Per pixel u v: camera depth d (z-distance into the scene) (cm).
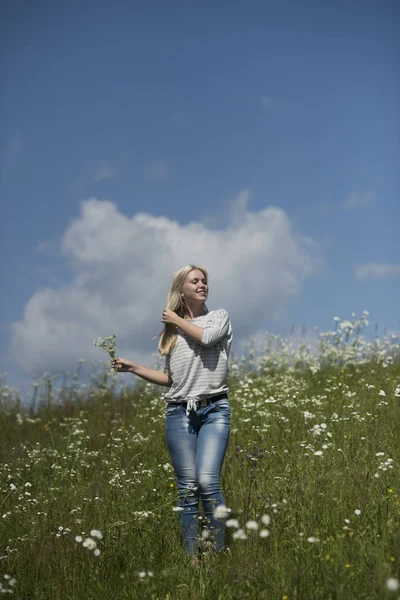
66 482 814
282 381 1117
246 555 418
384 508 483
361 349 1244
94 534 407
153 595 386
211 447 477
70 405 1352
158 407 1139
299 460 658
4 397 1477
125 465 828
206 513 475
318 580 376
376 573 363
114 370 522
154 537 504
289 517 488
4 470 867
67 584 437
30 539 528
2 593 408
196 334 483
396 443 707
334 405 922
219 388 493
